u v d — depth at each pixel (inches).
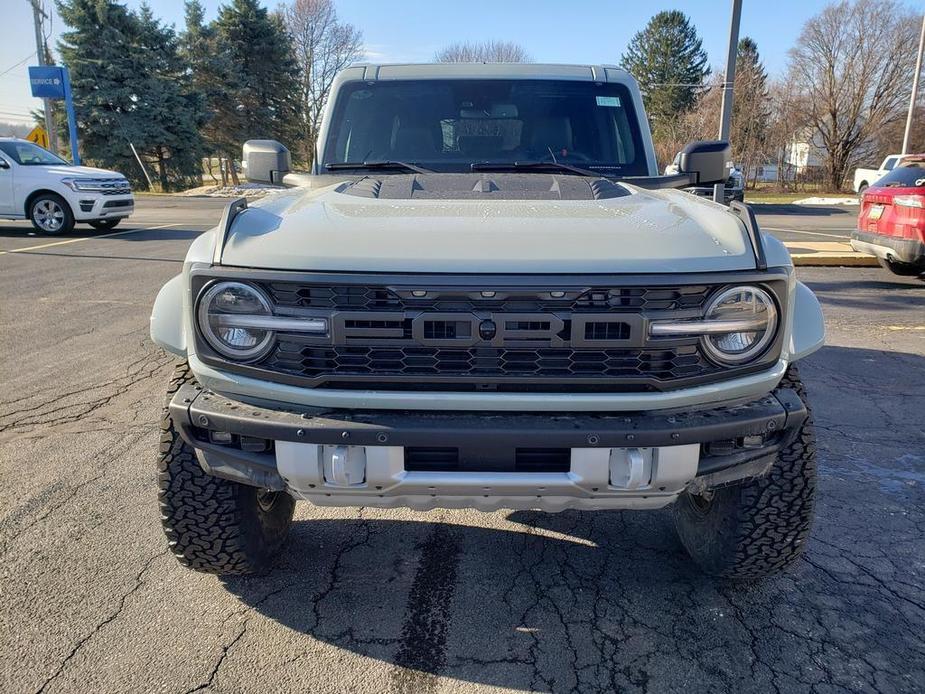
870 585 118.3
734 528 108.0
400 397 88.9
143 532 131.8
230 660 100.3
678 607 113.0
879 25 1582.2
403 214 100.8
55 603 111.4
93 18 1430.9
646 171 157.2
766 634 106.6
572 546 130.8
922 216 342.0
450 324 86.5
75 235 557.3
